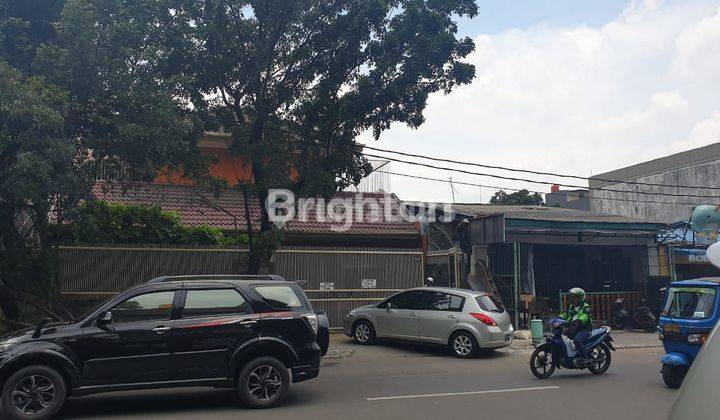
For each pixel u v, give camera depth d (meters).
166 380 8.18
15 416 7.50
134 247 15.54
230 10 13.11
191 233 16.31
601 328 11.61
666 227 20.72
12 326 12.91
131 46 11.45
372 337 15.16
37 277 12.59
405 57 13.38
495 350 14.86
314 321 8.98
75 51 10.88
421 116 13.80
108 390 7.99
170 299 8.47
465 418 7.90
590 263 22.41
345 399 9.13
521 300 18.56
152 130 10.86
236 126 13.17
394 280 17.80
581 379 10.97
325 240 19.12
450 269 19.50
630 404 8.78
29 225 13.45
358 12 13.23
